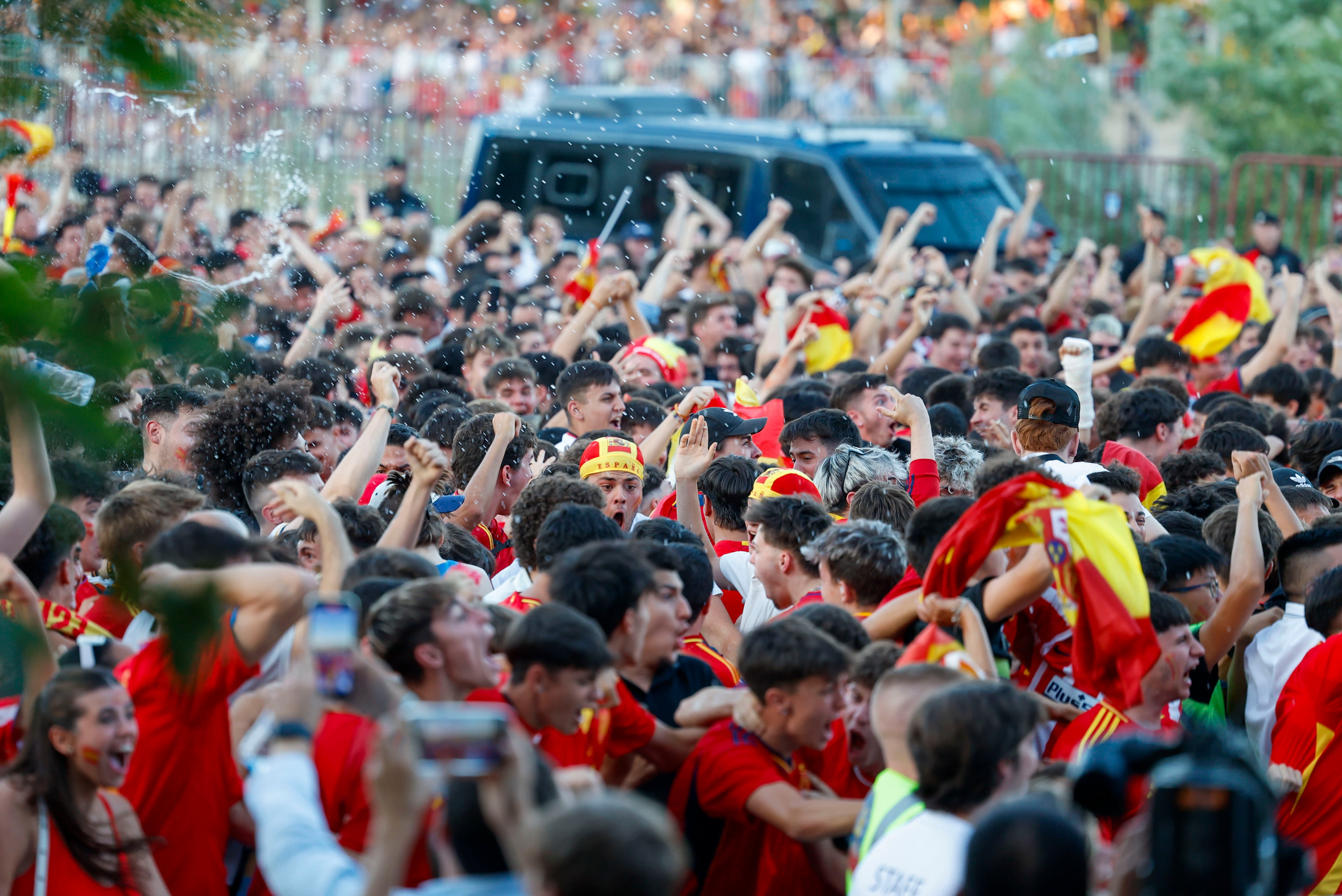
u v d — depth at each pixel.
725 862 9.63
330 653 6.72
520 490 15.43
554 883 5.52
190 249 28.38
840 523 11.98
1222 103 53.16
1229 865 6.02
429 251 33.44
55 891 8.15
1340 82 51.88
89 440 6.60
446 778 6.34
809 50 66.62
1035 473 9.70
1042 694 11.24
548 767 6.47
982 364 22.91
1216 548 13.23
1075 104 56.56
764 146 40.78
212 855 9.15
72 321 6.64
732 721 9.62
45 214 30.25
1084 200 48.31
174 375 10.21
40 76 6.98
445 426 16.70
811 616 10.18
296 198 43.00
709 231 41.06
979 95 57.19
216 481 15.03
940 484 14.80
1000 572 10.88
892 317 28.28
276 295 27.89
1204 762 6.38
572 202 43.16
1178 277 31.20
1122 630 9.46
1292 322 24.64
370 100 52.31
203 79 7.46
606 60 61.97
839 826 8.91
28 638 7.61
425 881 7.75
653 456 16.55
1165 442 17.70
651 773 9.97
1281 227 37.53
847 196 39.66
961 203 41.19
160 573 7.33
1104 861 7.46
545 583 11.09
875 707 8.43
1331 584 11.99
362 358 23.98
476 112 54.66
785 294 25.14
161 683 8.83
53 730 8.13
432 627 8.52
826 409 16.50
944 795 7.66
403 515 11.29
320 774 8.48
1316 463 17.83
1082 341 18.02
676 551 11.41
